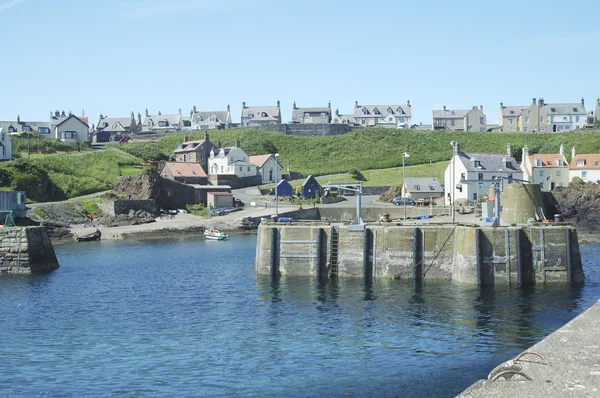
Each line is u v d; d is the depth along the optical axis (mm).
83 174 150000
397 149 194125
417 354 41750
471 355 41344
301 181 165000
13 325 51344
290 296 60250
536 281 62406
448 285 62875
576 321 26531
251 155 185750
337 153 192875
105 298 61875
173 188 141125
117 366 40375
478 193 129375
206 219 130000
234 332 48156
